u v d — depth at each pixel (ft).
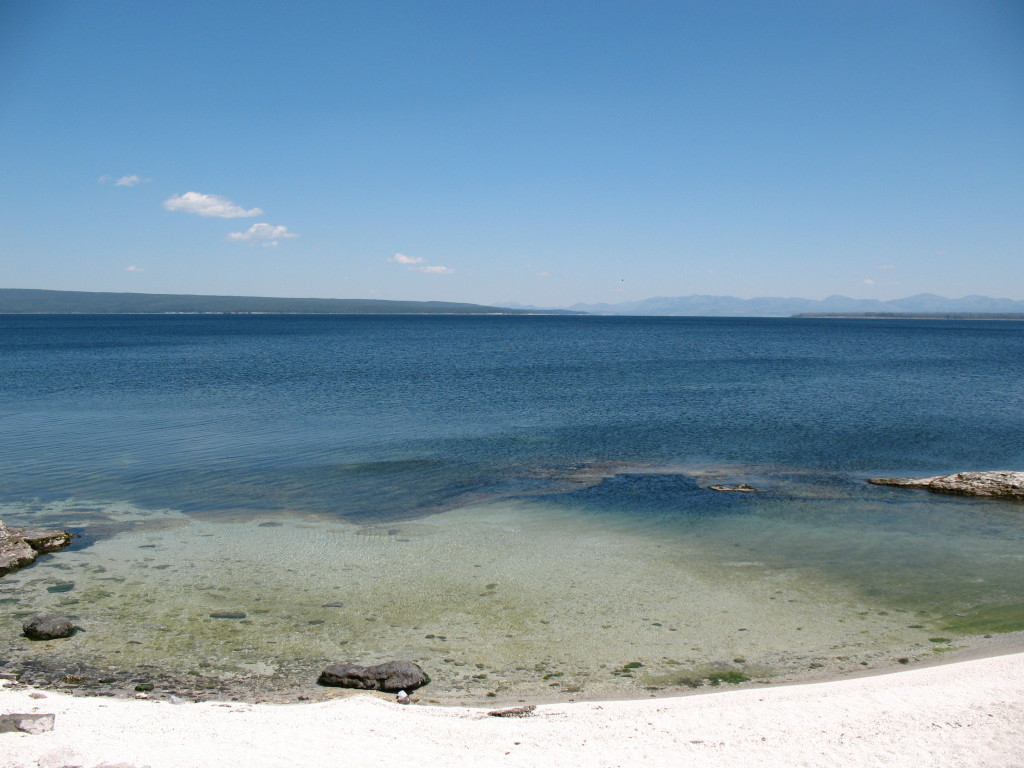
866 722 29.22
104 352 283.79
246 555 55.77
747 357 274.57
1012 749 26.63
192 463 87.92
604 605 46.39
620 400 145.48
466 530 62.85
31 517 65.57
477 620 44.01
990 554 56.59
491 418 122.52
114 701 32.76
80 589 48.39
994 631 42.29
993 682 33.06
